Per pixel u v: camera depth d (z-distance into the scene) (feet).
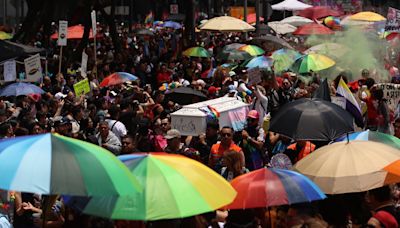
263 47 165.99
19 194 57.67
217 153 68.59
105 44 222.69
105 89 118.32
